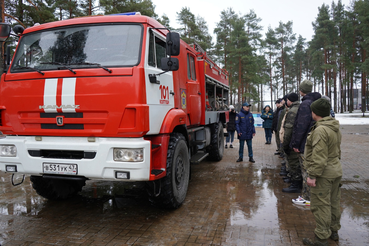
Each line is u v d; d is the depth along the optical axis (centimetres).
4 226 376
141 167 337
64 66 362
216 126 816
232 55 3881
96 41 379
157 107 388
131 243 327
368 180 612
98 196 508
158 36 417
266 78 5478
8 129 385
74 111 354
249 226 372
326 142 306
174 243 326
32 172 371
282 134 584
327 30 4241
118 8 2250
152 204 419
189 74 579
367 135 1614
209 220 393
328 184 311
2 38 399
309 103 455
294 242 327
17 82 380
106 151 341
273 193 523
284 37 5319
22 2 1967
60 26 398
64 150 366
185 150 462
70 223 386
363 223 384
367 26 3588
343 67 4812
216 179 628
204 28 4231
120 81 343
